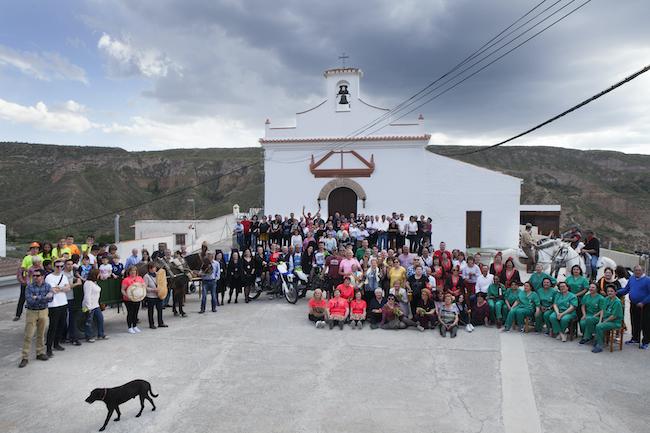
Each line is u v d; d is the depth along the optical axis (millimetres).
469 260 13539
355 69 24938
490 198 24891
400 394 8602
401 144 24734
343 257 14953
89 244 14281
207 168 108250
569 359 10234
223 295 15586
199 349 10992
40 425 7520
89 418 7758
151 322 12672
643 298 10883
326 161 25188
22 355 9945
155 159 108750
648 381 9070
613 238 80312
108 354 10641
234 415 7852
